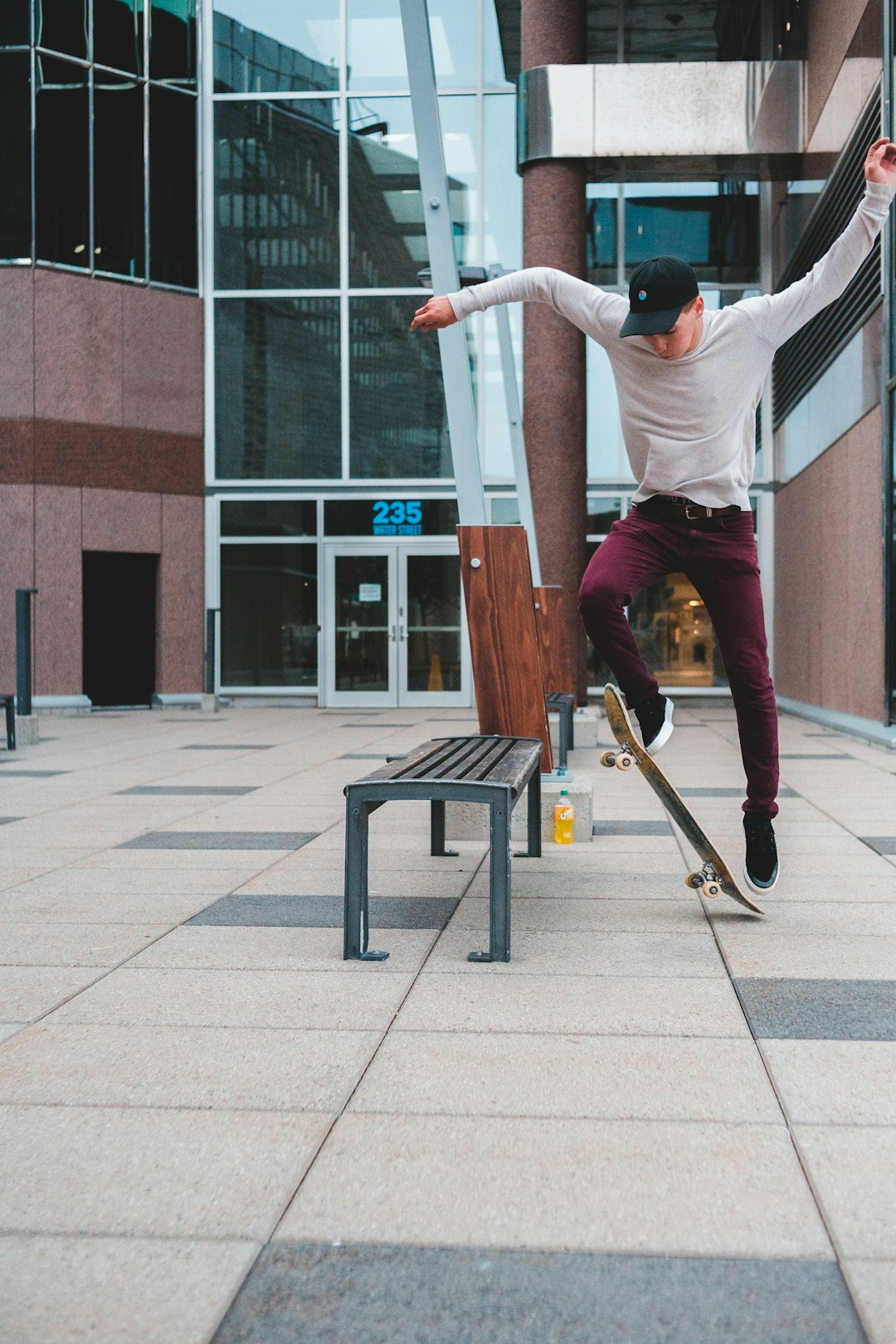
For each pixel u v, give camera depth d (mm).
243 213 19984
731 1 19406
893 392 13086
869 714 14242
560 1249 2115
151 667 19953
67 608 18484
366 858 4121
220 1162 2475
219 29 19938
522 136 17156
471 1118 2703
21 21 18125
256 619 20047
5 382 18219
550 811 6848
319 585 19953
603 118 16969
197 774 10188
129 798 8594
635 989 3730
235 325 19938
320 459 20047
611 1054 3135
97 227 18766
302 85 20016
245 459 19953
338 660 19938
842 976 3865
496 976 3891
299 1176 2410
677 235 20266
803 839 6617
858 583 14727
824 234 16062
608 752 4348
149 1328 1878
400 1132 2631
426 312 4262
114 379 18891
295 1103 2805
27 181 18172
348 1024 3402
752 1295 1964
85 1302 1954
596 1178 2393
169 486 19469
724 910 4875
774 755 4574
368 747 12719
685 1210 2256
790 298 4059
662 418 4133
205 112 19906
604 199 20359
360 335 20016
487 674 7031
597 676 20422
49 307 18359
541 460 16891
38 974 3945
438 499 19875
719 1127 2646
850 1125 2654
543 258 17062
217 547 19922
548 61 17188
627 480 20234
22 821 7434
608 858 6133
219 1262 2074
